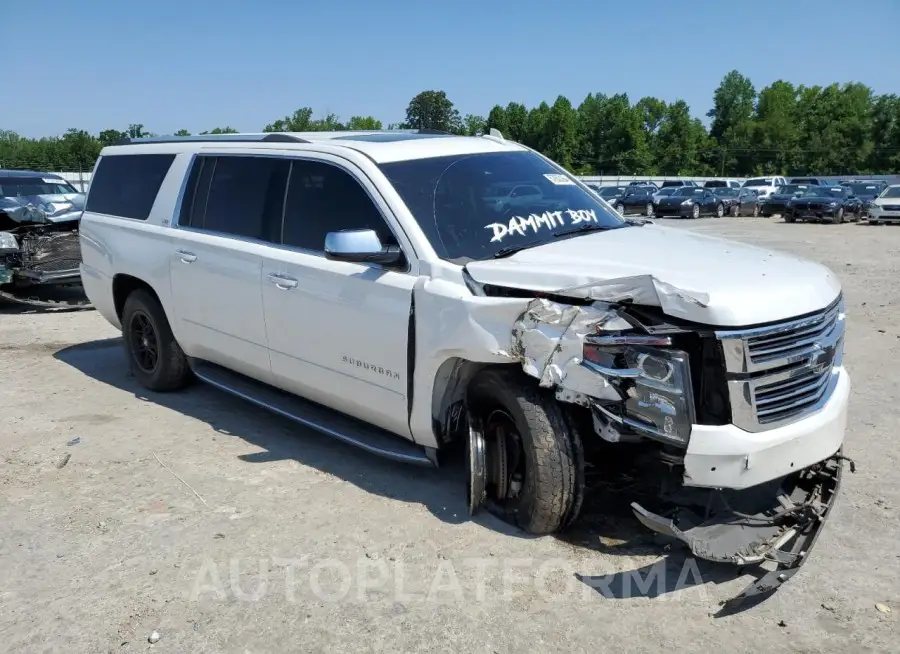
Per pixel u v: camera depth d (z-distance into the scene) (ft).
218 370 19.54
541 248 13.39
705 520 11.23
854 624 10.39
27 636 10.43
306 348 15.46
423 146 15.61
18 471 15.85
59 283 34.47
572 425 12.07
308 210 15.62
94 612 10.94
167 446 17.17
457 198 14.37
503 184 15.19
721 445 10.55
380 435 15.08
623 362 10.91
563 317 11.27
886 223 94.63
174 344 20.01
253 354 16.98
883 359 23.54
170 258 18.74
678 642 10.06
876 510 13.58
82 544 12.82
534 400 12.01
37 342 27.86
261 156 16.99
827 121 350.84
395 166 14.69
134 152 21.16
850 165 337.93
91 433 18.06
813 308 11.27
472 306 12.22
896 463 15.58
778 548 11.05
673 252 12.85
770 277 11.58
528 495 12.31
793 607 10.80
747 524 11.30
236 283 16.85
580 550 12.30
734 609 10.75
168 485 15.06
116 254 20.63
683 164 344.90
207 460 16.31
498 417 13.03
